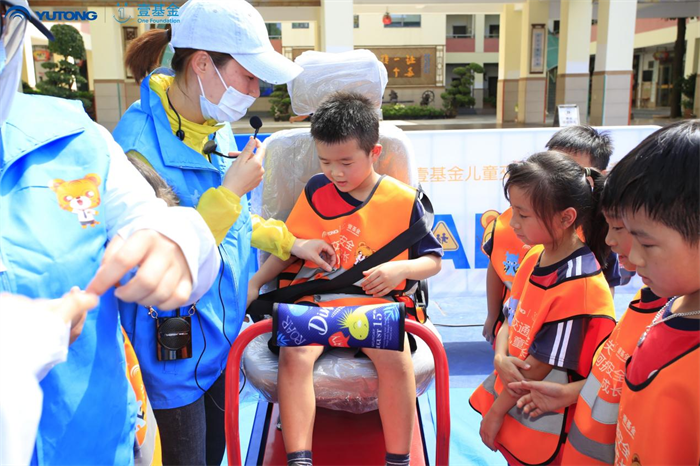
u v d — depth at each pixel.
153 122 1.59
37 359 0.74
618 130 3.76
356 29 26.78
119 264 0.81
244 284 1.73
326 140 1.83
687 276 1.01
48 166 0.95
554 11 15.35
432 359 1.85
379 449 1.95
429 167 3.79
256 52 1.50
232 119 1.61
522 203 1.63
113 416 1.01
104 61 11.74
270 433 2.12
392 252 1.95
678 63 20.42
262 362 1.87
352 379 1.73
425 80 27.47
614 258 1.96
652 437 1.09
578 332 1.55
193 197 1.59
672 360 1.07
